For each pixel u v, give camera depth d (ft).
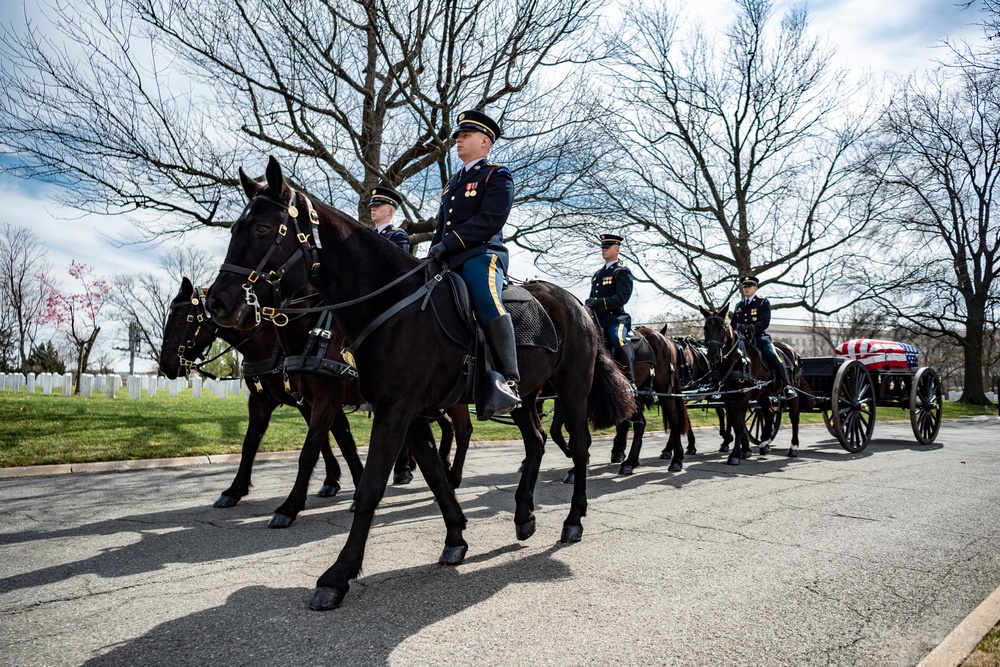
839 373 31.81
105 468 23.89
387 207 23.20
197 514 17.24
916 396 35.76
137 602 10.56
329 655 8.63
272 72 39.17
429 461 13.21
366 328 11.37
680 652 8.82
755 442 38.40
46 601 10.59
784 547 14.14
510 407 12.18
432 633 9.37
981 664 8.20
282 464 26.25
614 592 11.18
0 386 83.71
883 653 8.93
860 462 28.94
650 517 17.19
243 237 10.78
